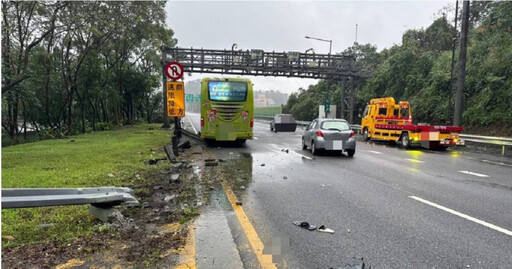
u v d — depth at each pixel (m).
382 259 3.70
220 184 7.25
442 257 3.76
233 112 15.27
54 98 26.98
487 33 24.14
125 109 38.44
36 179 7.04
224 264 3.42
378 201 6.10
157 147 13.54
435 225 4.82
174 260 3.46
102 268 3.25
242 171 9.02
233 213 5.21
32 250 3.62
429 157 12.96
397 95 31.42
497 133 18.03
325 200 6.12
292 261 3.61
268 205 5.73
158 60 34.56
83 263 3.34
